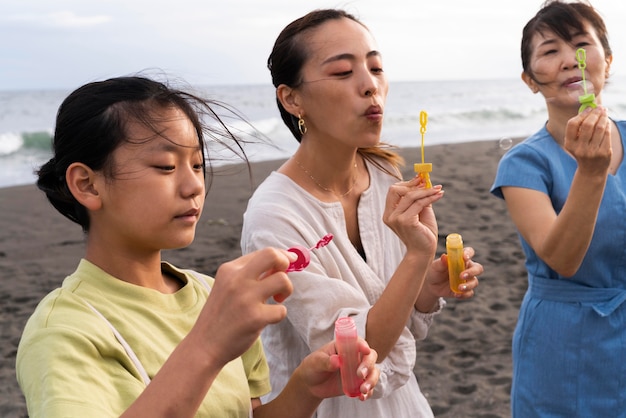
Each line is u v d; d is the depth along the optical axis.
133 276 1.30
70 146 1.23
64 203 1.32
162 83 1.29
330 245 1.86
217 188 10.84
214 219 8.84
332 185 1.98
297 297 1.75
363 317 1.72
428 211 1.82
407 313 1.72
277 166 13.44
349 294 1.76
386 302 1.71
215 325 0.97
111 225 1.26
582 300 2.33
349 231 2.02
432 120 26.78
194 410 0.98
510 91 59.94
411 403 1.97
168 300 1.32
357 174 2.06
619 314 2.32
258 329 0.96
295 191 1.89
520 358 2.46
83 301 1.21
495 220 8.52
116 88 1.24
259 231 1.81
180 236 1.25
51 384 1.06
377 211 2.04
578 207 2.08
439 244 7.60
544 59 2.37
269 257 0.97
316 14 1.90
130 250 1.28
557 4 2.41
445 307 5.76
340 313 1.73
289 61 1.89
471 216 8.75
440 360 4.84
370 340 1.72
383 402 1.91
